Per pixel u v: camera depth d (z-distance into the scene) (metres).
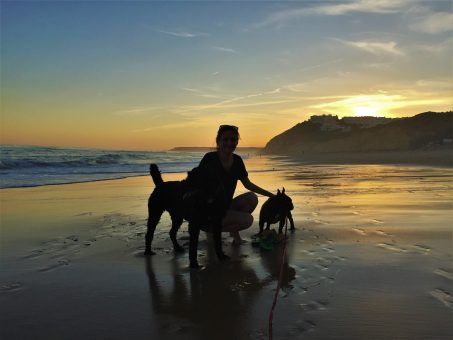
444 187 12.49
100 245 5.81
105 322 3.28
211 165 5.08
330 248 5.29
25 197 11.30
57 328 3.19
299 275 4.28
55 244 5.88
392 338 2.87
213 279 4.29
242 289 3.96
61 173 21.23
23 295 3.90
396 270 4.34
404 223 6.77
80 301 3.73
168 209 5.29
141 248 5.64
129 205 9.63
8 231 6.78
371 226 6.59
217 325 3.18
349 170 22.95
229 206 5.49
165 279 4.33
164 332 3.08
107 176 19.53
